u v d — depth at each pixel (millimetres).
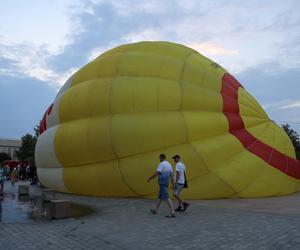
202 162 15008
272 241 7551
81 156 16391
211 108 15906
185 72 16312
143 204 13781
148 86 15789
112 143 15406
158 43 17734
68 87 18547
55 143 17438
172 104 15586
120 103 15742
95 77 17297
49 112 19188
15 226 9633
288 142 17359
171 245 7422
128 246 7383
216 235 8211
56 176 17750
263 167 15766
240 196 15211
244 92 17406
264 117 17219
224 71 17797
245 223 9562
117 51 18141
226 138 15648
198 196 14805
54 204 10969
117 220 10461
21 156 72625
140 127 15188
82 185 16500
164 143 15133
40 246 7445
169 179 12000
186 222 9914
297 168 17047
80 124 16578
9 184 29781
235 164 15352
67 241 7848
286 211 11664
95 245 7492
